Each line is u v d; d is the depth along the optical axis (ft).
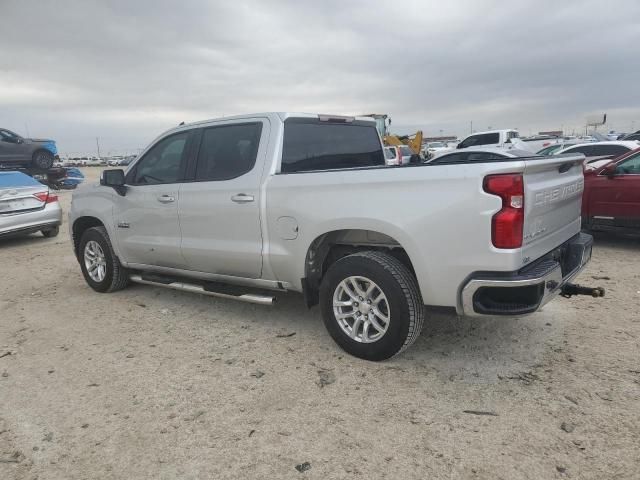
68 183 81.35
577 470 8.32
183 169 15.89
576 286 12.50
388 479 8.32
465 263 10.57
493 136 68.13
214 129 15.20
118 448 9.45
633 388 10.78
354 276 12.16
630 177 23.94
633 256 23.16
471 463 8.61
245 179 14.01
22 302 19.26
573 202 13.29
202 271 15.92
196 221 15.28
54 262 27.04
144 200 16.76
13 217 32.01
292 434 9.67
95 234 19.17
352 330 12.65
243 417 10.32
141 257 17.65
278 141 13.83
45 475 8.77
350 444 9.29
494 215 10.14
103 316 16.98
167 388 11.66
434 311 11.51
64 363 13.28
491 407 10.31
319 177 12.51
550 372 11.67
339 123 15.97
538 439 9.18
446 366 12.18
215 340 14.44
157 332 15.28
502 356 12.62
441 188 10.69
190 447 9.39
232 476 8.55
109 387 11.82
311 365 12.54
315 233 12.62
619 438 9.09
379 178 11.52
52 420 10.50
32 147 70.13
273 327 15.26
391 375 11.82
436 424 9.80
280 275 13.80
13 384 12.19
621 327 14.20
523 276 10.32
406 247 11.23
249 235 14.07
